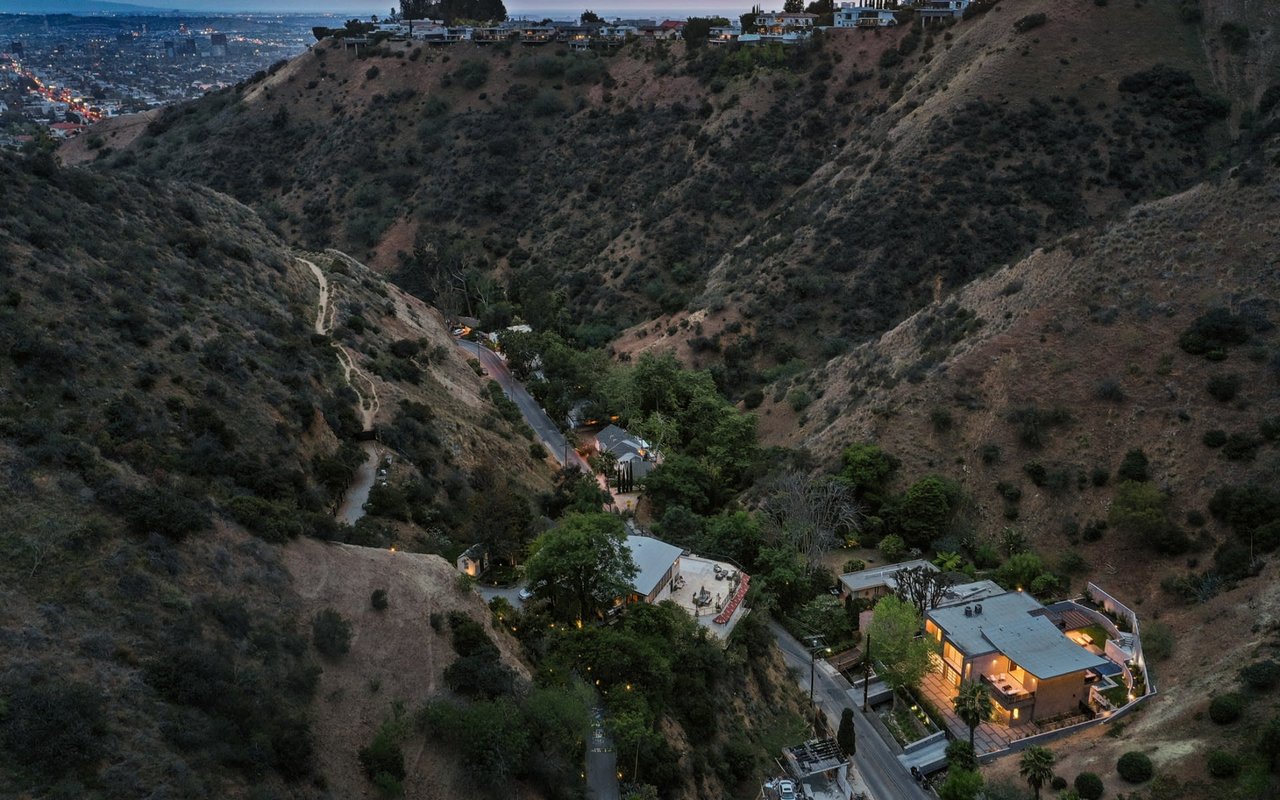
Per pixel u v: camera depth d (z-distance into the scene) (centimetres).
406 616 4347
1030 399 7650
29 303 5122
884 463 7762
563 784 3947
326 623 3953
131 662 3173
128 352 5353
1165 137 12119
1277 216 7625
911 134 12900
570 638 4888
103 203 7225
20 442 3819
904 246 11531
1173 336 7438
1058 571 6781
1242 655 5400
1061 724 5725
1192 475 6688
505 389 11200
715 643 5466
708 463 8819
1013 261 10512
